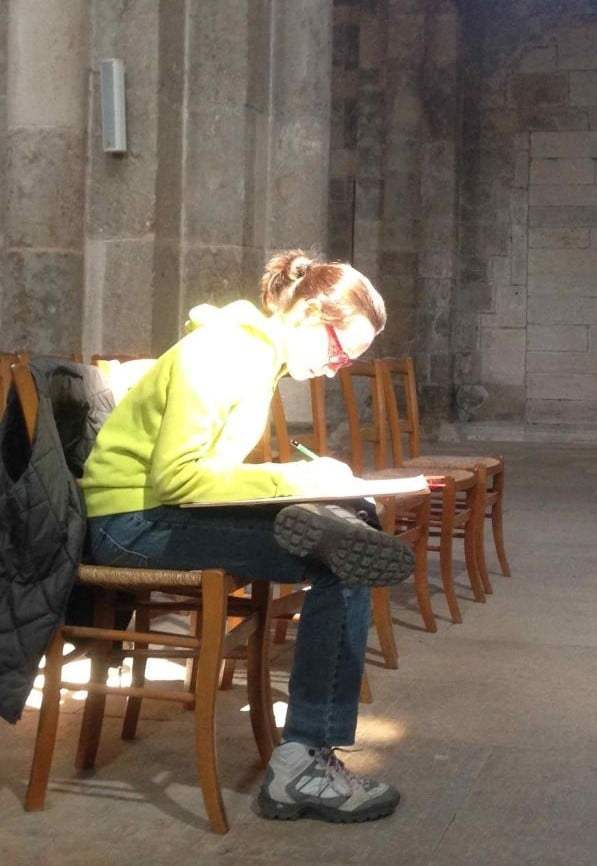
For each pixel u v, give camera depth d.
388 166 18.84
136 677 4.52
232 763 4.32
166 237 9.37
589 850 3.59
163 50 9.18
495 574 8.07
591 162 19.98
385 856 3.54
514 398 20.30
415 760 4.39
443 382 19.62
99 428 4.14
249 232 9.64
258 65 9.62
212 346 3.78
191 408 3.71
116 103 9.14
